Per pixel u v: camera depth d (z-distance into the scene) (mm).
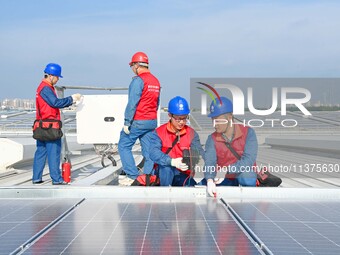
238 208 3463
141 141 5344
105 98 6668
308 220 3004
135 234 2633
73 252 2262
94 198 3992
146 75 5156
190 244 2406
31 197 4008
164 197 3984
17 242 2453
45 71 5266
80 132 6727
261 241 2432
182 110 4527
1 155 7141
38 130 5020
